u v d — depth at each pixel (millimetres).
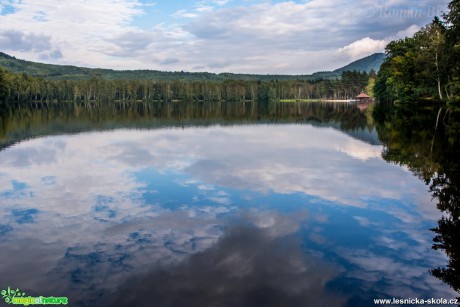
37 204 12711
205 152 23344
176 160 20609
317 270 8055
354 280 7656
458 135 26266
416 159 19219
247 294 7148
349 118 52125
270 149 24391
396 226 10492
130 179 16172
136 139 30250
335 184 14969
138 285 7473
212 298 7027
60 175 17031
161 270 8055
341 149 23875
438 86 53188
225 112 75000
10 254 8906
